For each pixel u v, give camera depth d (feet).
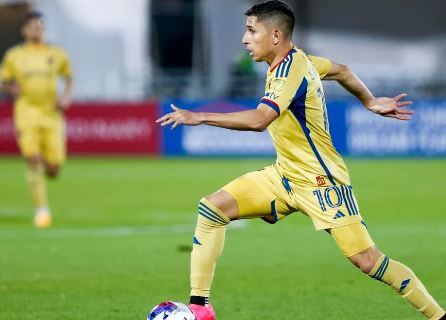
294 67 68.69
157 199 183.32
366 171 235.61
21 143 148.25
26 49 151.02
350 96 283.79
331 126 264.31
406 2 308.60
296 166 71.15
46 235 136.36
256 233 137.39
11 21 296.30
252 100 268.41
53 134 151.02
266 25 69.87
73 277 103.24
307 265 110.42
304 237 133.08
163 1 305.53
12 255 118.42
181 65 308.40
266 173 73.51
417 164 252.83
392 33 308.60
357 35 307.99
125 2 296.30
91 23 294.46
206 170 239.09
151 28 304.09
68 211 165.89
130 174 231.71
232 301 90.27
